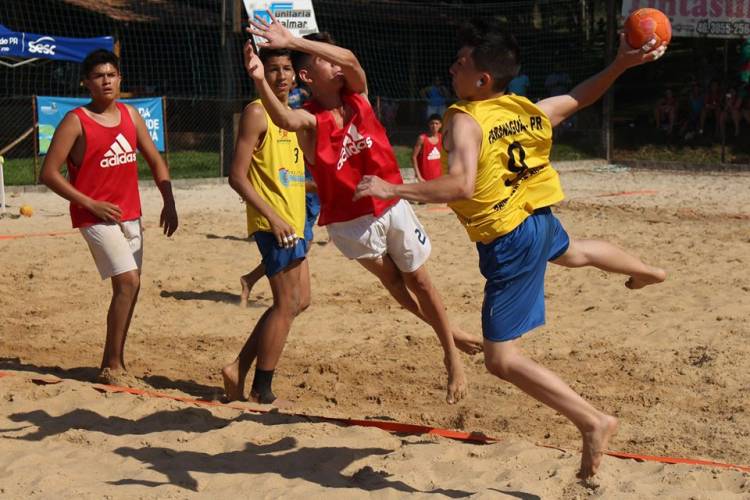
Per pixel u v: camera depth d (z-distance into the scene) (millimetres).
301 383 7121
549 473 4887
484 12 31719
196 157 24203
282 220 6203
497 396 6793
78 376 7168
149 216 15727
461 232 13945
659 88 30750
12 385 6547
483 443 5531
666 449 5672
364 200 5449
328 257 11961
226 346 8227
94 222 6781
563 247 4969
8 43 19594
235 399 6586
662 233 13695
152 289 10219
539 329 8508
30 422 5867
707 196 18625
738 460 5484
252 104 6320
